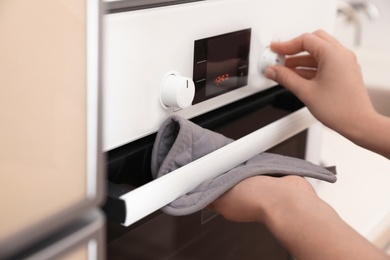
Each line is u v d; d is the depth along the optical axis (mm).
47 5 220
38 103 227
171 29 407
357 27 1198
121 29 363
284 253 686
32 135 227
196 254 512
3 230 210
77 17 228
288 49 547
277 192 384
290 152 618
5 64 215
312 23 604
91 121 238
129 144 425
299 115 552
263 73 550
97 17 228
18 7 214
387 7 1393
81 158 241
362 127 500
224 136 462
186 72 435
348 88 512
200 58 446
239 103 558
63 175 235
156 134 426
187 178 382
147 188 345
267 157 471
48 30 224
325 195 674
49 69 228
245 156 450
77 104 236
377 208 645
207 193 383
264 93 594
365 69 1144
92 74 233
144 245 432
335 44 552
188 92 417
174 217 464
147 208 345
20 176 225
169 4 414
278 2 536
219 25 459
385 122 495
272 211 373
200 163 394
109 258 396
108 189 342
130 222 331
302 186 402
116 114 378
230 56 488
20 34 217
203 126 496
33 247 219
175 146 396
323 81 524
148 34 386
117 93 374
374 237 597
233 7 471
